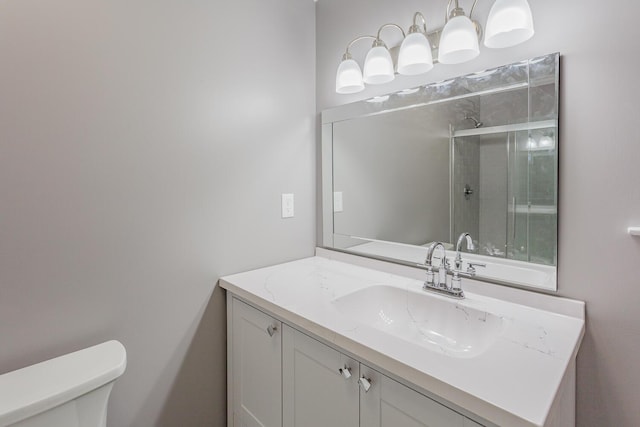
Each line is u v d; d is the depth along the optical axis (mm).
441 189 1318
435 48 1309
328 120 1763
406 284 1354
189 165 1352
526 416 588
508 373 726
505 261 1152
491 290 1182
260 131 1586
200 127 1376
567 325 969
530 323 982
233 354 1438
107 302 1164
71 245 1083
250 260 1579
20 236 992
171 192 1306
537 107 1052
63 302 1072
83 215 1103
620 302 939
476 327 1079
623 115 911
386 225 1537
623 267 931
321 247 1854
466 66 1230
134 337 1232
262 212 1614
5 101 955
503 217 1148
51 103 1029
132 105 1192
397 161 1469
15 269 987
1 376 944
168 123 1284
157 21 1241
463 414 691
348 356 930
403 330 1234
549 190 1040
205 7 1372
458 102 1249
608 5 919
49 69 1022
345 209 1714
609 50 923
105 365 1009
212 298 1448
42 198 1024
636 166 899
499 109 1139
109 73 1137
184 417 1384
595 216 968
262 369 1271
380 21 1501
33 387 902
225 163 1465
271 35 1612
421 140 1376
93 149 1114
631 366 931
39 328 1029
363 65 1580
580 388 1009
